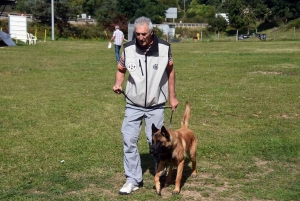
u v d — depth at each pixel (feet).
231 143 24.67
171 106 18.31
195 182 19.01
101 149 23.32
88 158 21.81
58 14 167.53
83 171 20.06
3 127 27.71
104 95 39.55
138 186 18.13
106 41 157.99
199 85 45.91
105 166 20.70
